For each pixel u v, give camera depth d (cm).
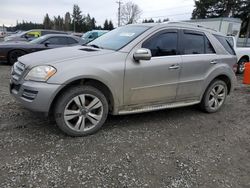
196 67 451
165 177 281
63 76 327
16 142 333
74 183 260
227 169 306
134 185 263
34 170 276
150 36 402
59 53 368
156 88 408
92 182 263
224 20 2391
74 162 296
